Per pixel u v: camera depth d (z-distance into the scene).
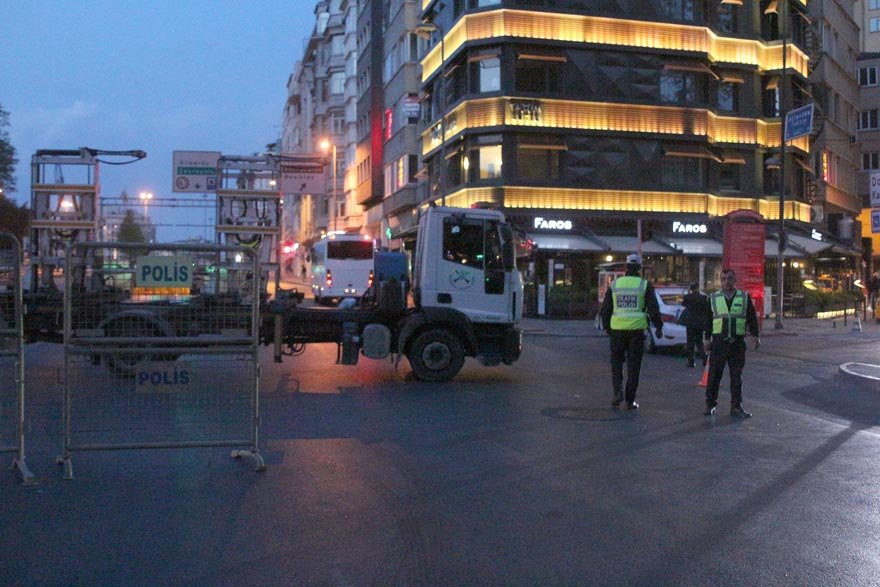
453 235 14.10
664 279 37.62
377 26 52.56
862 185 55.84
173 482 7.51
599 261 36.59
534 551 5.78
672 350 21.67
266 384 13.79
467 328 13.98
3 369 7.89
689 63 37.94
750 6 40.16
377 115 52.47
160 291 8.00
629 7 37.09
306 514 6.59
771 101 40.81
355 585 5.15
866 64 56.94
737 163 39.88
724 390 14.17
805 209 42.97
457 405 11.90
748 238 26.98
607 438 9.68
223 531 6.16
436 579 5.26
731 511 6.77
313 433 9.77
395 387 13.61
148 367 7.93
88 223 18.64
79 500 6.93
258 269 8.08
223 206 18.95
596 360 18.89
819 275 47.56
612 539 6.05
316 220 74.81
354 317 13.97
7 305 7.94
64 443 7.68
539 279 35.88
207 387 8.03
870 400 13.01
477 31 35.97
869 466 8.43
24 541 5.91
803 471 8.17
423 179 44.53
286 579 5.23
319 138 77.56
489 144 36.03
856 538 6.12
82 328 7.91
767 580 5.28
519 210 35.72
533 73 36.38
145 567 5.42
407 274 14.80
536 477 7.81
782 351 22.09
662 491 7.37
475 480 7.68
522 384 14.27
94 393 7.84
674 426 10.55
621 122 36.97
